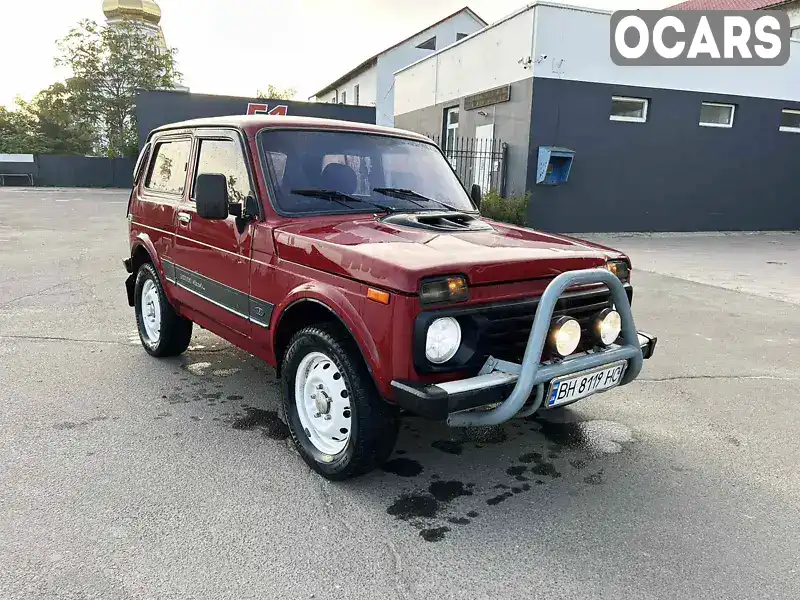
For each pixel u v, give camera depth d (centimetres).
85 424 397
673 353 596
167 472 338
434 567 263
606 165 1498
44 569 252
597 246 370
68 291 795
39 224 1588
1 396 438
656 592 250
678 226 1616
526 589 250
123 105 4688
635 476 352
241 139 394
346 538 282
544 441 397
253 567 259
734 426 427
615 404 465
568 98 1420
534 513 309
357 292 299
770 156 1677
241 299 389
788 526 303
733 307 791
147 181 530
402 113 2139
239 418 414
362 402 306
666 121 1531
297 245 336
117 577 249
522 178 1445
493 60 1541
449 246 315
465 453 378
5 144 5091
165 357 535
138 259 550
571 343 305
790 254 1266
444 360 290
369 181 414
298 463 354
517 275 304
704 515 311
